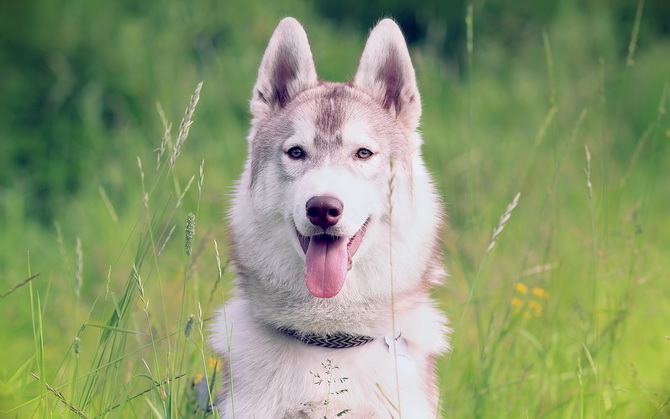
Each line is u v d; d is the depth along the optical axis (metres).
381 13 14.05
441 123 10.08
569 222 7.79
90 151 10.02
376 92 4.16
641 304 5.65
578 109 11.38
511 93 11.97
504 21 13.70
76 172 10.00
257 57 11.17
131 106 10.55
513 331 4.75
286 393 3.62
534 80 12.34
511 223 7.31
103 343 3.99
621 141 11.27
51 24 11.07
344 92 4.02
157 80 10.64
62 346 5.84
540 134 5.64
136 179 9.05
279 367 3.67
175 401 3.60
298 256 3.71
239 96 10.59
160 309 6.09
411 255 3.82
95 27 11.05
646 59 13.25
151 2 11.73
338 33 13.02
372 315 3.73
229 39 11.61
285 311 3.73
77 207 9.16
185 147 9.42
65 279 6.83
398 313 3.79
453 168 8.64
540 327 5.19
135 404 4.28
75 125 10.43
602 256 4.93
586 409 4.29
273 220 3.78
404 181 3.88
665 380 4.86
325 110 3.87
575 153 9.87
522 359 4.92
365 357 3.68
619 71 12.95
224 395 3.80
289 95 4.21
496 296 5.46
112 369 3.88
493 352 4.50
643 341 5.52
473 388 4.32
